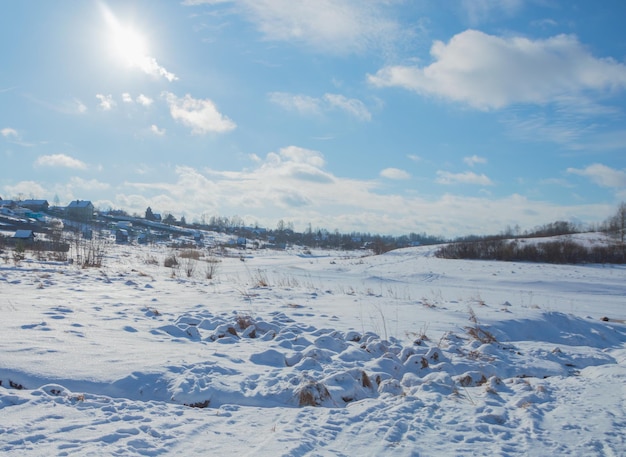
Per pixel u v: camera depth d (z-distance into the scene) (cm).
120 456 349
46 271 1692
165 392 504
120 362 564
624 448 424
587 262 4238
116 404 457
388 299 1396
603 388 618
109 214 11725
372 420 463
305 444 393
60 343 624
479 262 4178
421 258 4712
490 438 439
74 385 499
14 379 501
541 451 414
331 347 753
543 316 1123
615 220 6009
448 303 1403
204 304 1125
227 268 3372
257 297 1291
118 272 1880
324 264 4241
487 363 729
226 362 619
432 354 723
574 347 920
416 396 549
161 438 389
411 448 405
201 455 366
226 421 442
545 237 5997
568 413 514
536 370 739
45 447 355
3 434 371
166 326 793
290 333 822
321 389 515
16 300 979
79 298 1079
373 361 679
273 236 13100
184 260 3288
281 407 495
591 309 1709
